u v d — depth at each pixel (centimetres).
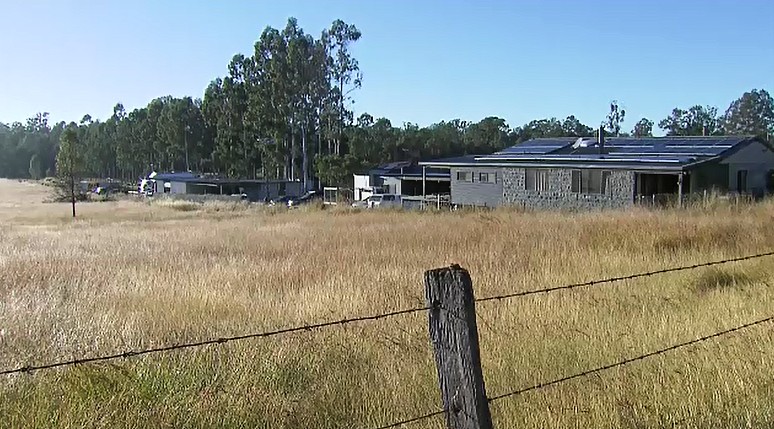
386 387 543
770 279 941
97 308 861
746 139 3284
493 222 1941
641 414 475
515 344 634
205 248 1661
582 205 3316
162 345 655
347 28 6962
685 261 1133
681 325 693
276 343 645
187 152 10056
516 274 1041
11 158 15362
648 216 1780
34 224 3297
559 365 579
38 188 10031
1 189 9688
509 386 529
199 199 6022
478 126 10112
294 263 1269
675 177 3203
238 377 559
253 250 1578
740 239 1351
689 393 507
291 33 6894
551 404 484
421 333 679
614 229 1493
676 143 3500
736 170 3209
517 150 4212
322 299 874
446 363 329
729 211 2020
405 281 991
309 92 6869
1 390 521
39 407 495
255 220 2945
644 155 3297
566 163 3378
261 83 7044
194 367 580
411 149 9088
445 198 4125
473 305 328
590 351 616
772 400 503
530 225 1772
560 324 703
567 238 1440
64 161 5034
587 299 822
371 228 2000
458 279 326
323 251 1466
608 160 3222
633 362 577
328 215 3128
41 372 559
